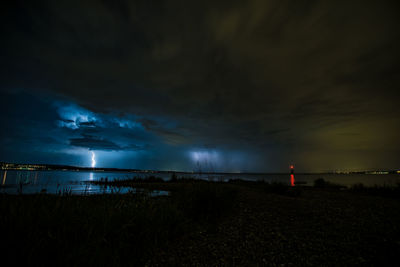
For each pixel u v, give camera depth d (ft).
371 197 32.91
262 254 11.96
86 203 15.58
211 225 17.33
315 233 15.14
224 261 11.16
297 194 34.14
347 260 10.96
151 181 79.46
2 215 9.72
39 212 10.79
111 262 9.97
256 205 24.23
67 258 8.59
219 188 25.96
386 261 10.59
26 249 8.44
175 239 14.29
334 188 55.72
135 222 13.20
